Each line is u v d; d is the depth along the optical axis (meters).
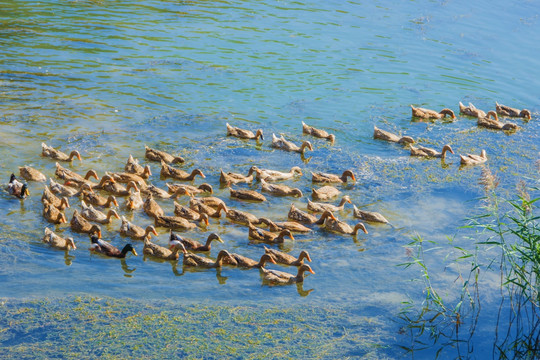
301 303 19.66
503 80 41.03
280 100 36.84
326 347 17.52
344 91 38.44
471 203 26.48
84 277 20.67
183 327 18.09
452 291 20.41
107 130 32.25
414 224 24.84
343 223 24.34
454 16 52.22
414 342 17.95
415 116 35.53
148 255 22.33
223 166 29.72
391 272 21.56
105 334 17.67
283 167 29.98
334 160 30.73
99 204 25.64
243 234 24.22
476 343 18.02
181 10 50.38
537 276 18.97
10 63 38.59
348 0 55.50
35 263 21.27
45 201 24.84
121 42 43.09
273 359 16.91
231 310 19.08
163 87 37.31
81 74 38.12
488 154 31.66
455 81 40.66
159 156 29.48
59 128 31.98
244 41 44.69
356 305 19.61
